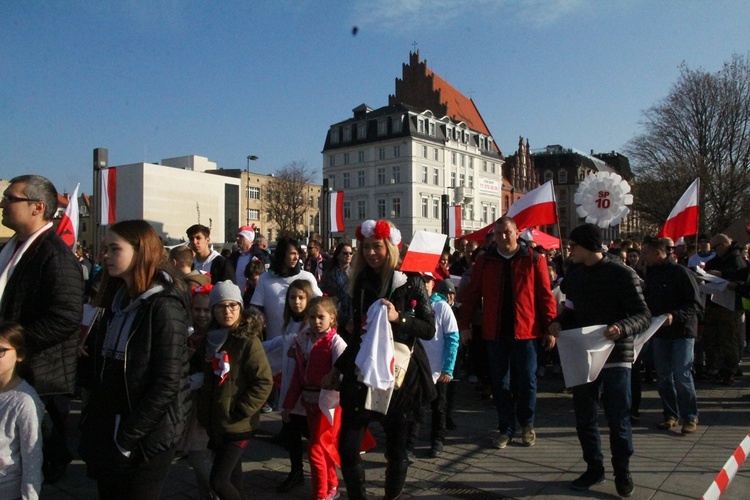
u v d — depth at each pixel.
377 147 59.12
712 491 3.22
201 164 64.69
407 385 3.47
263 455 5.05
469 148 63.88
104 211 12.92
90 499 4.11
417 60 65.12
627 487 3.98
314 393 3.97
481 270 5.44
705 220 32.03
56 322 3.28
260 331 3.64
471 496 4.06
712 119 34.16
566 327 4.50
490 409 6.75
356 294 3.66
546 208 8.09
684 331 5.49
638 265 8.60
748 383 7.88
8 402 2.85
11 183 3.45
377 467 4.74
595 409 4.20
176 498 4.11
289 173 50.50
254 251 7.94
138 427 2.45
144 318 2.56
